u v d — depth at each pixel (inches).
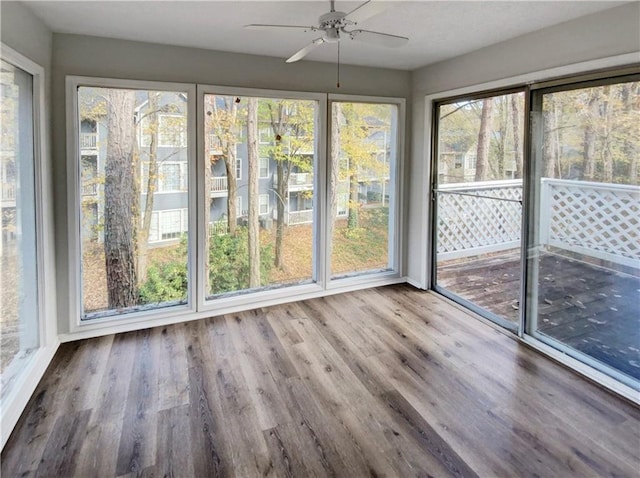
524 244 128.2
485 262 148.3
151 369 112.3
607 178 103.7
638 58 93.4
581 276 112.6
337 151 168.4
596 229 107.8
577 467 76.1
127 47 126.6
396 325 141.8
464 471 75.5
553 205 119.2
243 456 79.7
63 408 94.1
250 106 149.9
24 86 103.0
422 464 77.4
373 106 173.0
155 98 134.3
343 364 115.3
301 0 96.1
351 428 87.9
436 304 161.5
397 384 104.9
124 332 136.0
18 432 85.7
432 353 121.6
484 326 140.9
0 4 85.1
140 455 79.7
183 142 139.5
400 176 180.1
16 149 97.7
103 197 132.2
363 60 155.5
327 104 160.4
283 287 165.9
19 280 99.6
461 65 147.7
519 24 113.0
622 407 94.7
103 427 87.7
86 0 95.7
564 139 114.0
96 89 127.0
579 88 108.7
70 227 125.8
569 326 116.8
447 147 162.6
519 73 124.8
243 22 111.0
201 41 128.4
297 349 124.3
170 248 143.1
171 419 90.8
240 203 153.2
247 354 121.2
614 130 101.1
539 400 97.6
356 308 157.6
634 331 100.0
